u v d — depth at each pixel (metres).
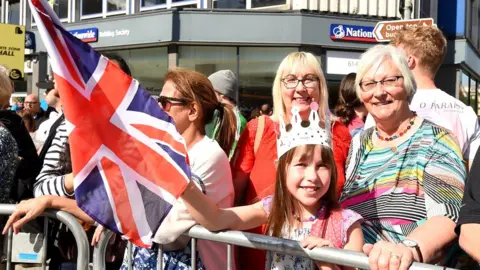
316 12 13.52
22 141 3.73
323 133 2.47
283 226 2.54
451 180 2.39
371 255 2.00
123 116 2.36
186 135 2.78
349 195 2.71
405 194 2.52
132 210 2.33
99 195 2.29
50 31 2.25
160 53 14.31
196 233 2.47
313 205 2.51
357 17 13.66
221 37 13.67
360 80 2.72
